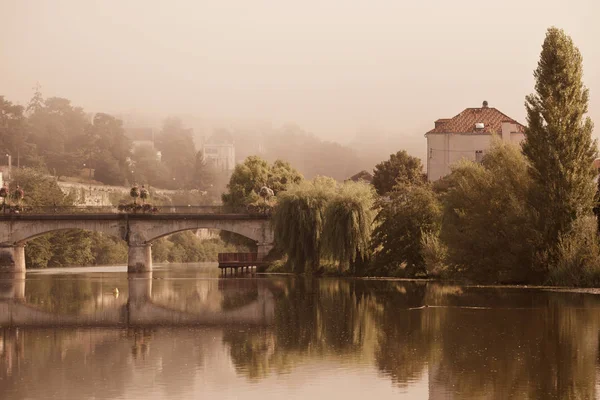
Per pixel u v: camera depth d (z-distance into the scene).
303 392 37.31
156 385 38.84
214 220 138.00
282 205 119.81
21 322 63.44
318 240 117.81
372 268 109.94
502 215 85.19
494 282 86.94
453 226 88.94
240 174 168.00
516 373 39.97
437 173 138.62
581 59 82.62
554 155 80.94
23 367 43.25
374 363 43.41
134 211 140.88
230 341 51.69
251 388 38.16
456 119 142.00
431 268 101.00
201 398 36.34
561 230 81.50
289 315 65.25
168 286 103.69
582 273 80.00
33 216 137.38
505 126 134.62
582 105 82.19
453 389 37.16
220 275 132.00
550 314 60.31
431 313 62.94
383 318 61.19
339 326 57.59
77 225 138.38
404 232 106.00
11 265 137.00
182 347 49.47
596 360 42.75
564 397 35.44
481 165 93.06
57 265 189.50
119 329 58.47
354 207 110.06
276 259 136.00
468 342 48.78
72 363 44.41
